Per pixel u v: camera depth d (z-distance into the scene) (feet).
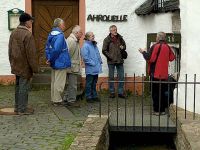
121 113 27.17
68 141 20.02
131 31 35.70
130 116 26.30
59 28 27.78
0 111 26.45
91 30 35.88
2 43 36.29
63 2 37.14
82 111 27.71
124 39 35.76
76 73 28.96
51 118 24.91
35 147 19.35
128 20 35.68
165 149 23.99
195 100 24.56
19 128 22.63
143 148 24.25
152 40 33.96
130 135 25.25
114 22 35.78
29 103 29.27
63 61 27.68
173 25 31.53
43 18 37.40
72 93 28.96
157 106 26.50
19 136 21.13
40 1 37.14
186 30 25.38
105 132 22.08
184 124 21.79
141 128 23.85
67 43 28.63
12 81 36.55
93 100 31.40
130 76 35.70
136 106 29.91
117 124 24.06
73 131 22.11
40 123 23.72
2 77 36.45
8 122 23.88
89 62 30.76
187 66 25.34
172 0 31.19
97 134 19.99
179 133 22.35
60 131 22.11
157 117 25.94
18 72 25.35
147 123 24.44
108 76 34.45
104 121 22.53
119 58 33.50
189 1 24.88
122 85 33.58
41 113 26.20
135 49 35.73
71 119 24.75
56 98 28.32
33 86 35.01
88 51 30.76
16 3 36.17
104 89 35.78
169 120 25.22
